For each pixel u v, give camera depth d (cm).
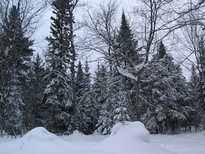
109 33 1359
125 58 1311
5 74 1761
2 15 1588
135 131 977
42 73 2639
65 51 2445
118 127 1041
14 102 2308
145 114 2945
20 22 1603
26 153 855
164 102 2969
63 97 2508
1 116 1847
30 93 2428
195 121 3438
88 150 854
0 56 1642
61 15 2378
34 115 2502
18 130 2080
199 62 2362
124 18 1456
